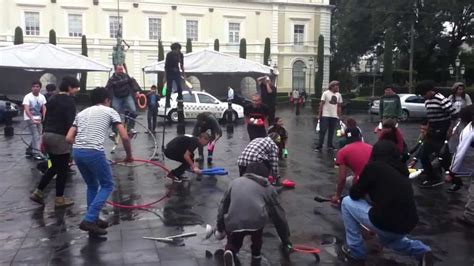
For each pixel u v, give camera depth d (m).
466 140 6.47
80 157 5.82
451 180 8.35
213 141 10.72
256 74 26.59
